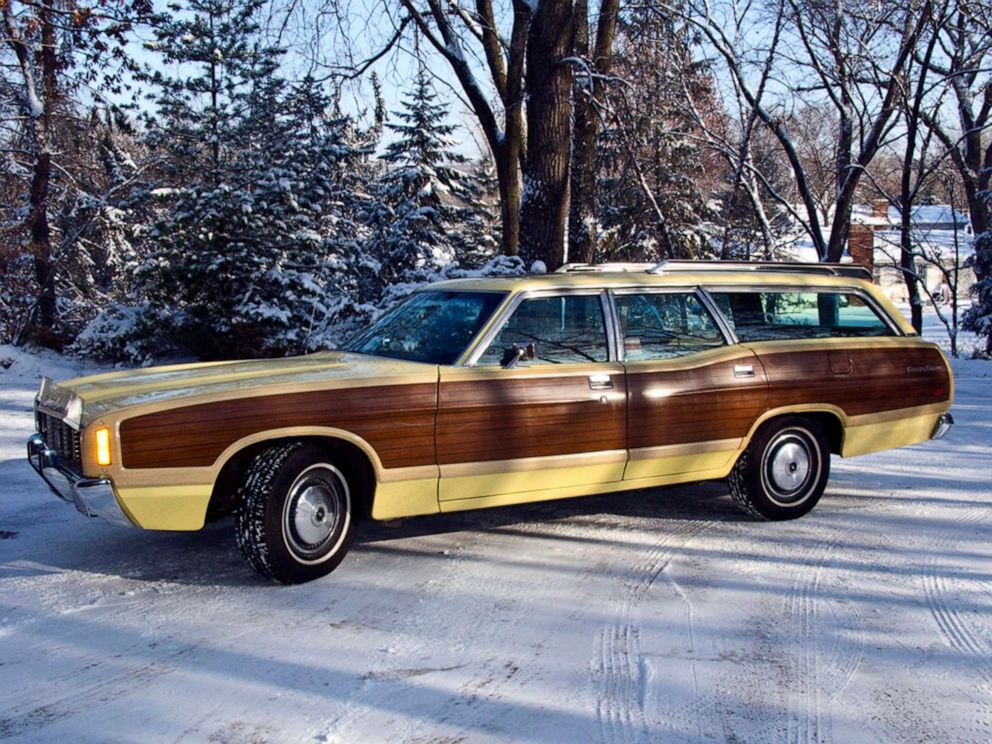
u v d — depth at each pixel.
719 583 4.97
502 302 5.40
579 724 3.38
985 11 17.03
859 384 6.37
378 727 3.35
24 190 21.86
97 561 5.28
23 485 7.16
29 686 3.66
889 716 3.47
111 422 4.39
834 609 4.60
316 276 18.39
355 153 22.48
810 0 16.08
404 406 4.96
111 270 25.98
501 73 16.23
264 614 4.45
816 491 6.34
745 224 21.45
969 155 25.98
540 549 5.58
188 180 21.56
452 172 23.09
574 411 5.40
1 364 16.09
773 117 18.39
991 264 24.52
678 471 5.84
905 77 17.12
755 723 3.40
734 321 6.16
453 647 4.08
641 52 14.91
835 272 6.85
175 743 3.22
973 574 5.15
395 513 5.05
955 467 8.12
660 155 17.52
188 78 20.58
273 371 5.16
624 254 22.86
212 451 4.55
